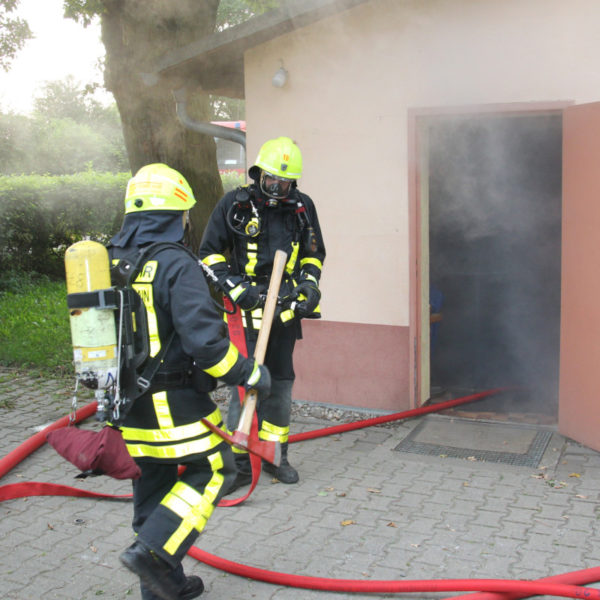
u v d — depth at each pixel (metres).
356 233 5.23
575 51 4.50
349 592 2.82
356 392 5.38
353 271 5.28
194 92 6.07
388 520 3.50
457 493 3.80
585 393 4.35
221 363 2.38
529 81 4.63
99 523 3.56
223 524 3.50
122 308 2.38
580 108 4.18
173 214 2.54
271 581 2.90
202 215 6.57
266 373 2.54
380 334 5.24
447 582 2.69
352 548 3.22
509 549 3.16
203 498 2.49
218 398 5.65
